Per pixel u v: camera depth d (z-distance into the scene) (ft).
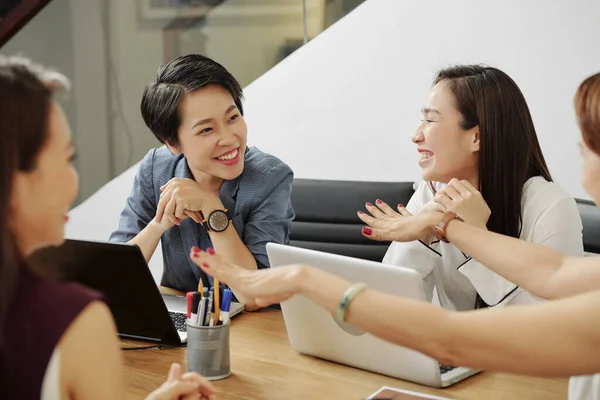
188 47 12.03
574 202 6.54
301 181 9.04
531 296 6.37
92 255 5.54
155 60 12.10
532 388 5.07
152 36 12.07
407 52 10.81
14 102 3.16
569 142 10.03
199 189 6.99
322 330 5.46
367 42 11.05
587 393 4.71
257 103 12.02
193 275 7.50
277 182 7.36
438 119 6.50
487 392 5.00
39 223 3.37
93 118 12.49
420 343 3.66
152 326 5.86
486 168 6.40
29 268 3.40
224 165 6.95
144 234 7.18
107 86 12.33
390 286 4.95
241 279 4.10
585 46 9.74
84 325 3.34
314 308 5.41
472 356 3.61
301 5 11.39
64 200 3.44
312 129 11.67
